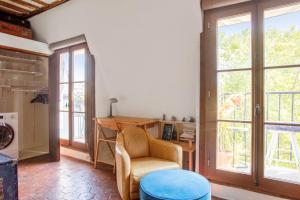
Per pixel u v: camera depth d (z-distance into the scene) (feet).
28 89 15.11
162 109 10.87
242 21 8.37
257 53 7.97
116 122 10.61
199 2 8.61
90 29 11.87
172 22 9.42
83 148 14.05
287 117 7.79
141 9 9.80
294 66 7.48
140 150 9.18
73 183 9.96
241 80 8.46
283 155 8.96
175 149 8.50
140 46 10.72
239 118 8.54
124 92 12.10
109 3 10.54
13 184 4.50
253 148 8.13
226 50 8.73
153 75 10.91
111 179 10.47
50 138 14.11
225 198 8.59
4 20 13.50
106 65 12.33
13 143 13.02
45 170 11.71
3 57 13.46
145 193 6.14
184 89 10.07
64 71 15.02
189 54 9.63
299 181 7.47
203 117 9.12
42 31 14.34
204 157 9.16
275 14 7.74
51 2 12.31
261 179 8.01
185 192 6.04
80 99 14.30
